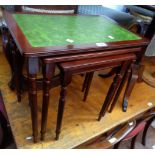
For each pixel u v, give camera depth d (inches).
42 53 27.7
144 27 56.5
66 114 47.1
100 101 53.2
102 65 34.7
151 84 64.7
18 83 43.9
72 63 30.8
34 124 35.2
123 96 55.4
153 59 82.0
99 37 37.4
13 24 36.4
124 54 37.1
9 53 43.9
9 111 44.8
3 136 44.7
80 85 58.3
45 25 38.6
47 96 32.1
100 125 45.8
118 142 44.9
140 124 46.5
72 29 39.2
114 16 68.7
